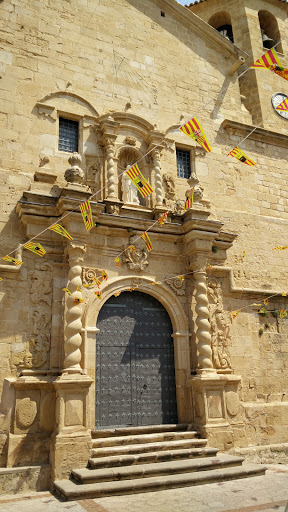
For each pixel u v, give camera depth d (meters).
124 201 13.58
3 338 10.64
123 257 12.73
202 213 13.41
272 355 14.27
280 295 15.04
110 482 9.03
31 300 11.20
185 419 12.20
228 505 7.80
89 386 10.48
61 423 9.96
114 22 15.39
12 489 9.32
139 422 11.88
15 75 13.01
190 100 16.12
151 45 15.94
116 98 14.56
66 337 10.73
